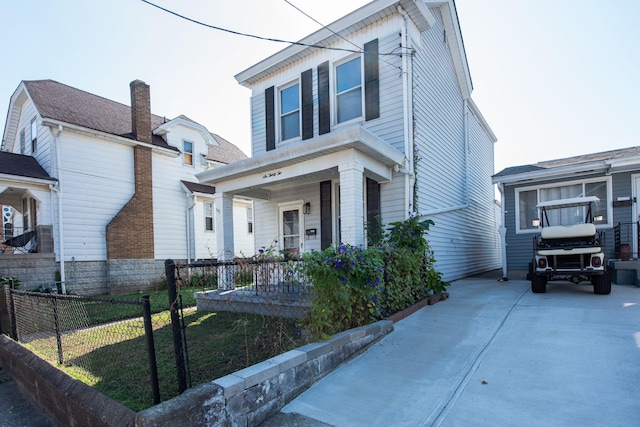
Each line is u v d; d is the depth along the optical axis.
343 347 3.91
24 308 5.15
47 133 11.48
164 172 14.42
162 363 4.15
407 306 5.88
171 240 14.35
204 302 7.12
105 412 2.67
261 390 2.88
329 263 4.11
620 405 2.71
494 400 2.92
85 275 11.66
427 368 3.66
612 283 8.40
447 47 10.94
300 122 9.68
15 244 11.04
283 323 5.19
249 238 18.27
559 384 3.11
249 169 7.53
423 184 8.51
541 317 5.17
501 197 10.54
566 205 8.55
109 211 12.51
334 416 2.87
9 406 3.93
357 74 8.74
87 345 5.02
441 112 10.16
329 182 8.91
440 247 9.48
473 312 5.74
